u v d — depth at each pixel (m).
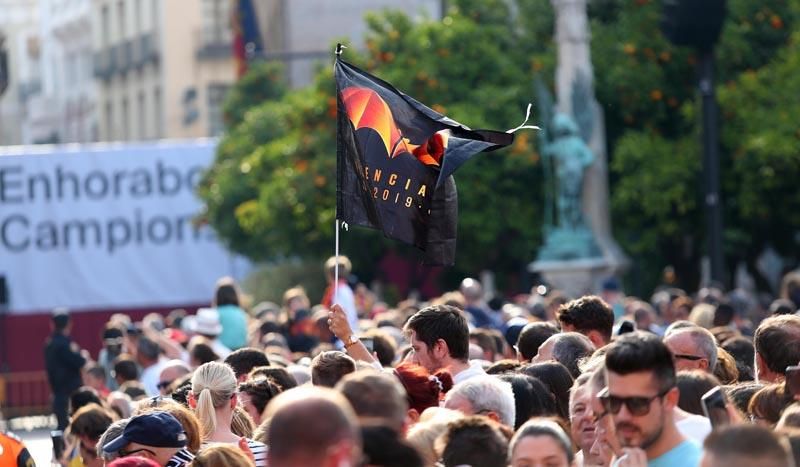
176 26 139.50
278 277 79.62
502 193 73.31
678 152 71.19
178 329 52.91
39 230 81.50
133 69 144.50
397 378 18.77
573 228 65.94
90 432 24.86
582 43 67.00
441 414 15.94
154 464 16.30
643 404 14.23
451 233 21.69
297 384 22.80
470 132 21.11
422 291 85.25
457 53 74.88
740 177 71.88
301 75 114.00
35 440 61.03
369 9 113.25
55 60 162.12
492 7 77.19
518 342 24.05
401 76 74.44
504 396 17.64
